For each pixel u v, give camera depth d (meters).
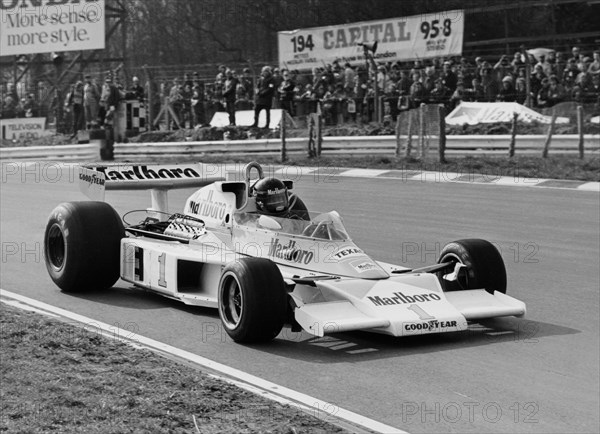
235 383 9.26
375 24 39.84
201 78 45.53
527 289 14.40
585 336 11.56
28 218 21.88
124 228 14.16
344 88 38.88
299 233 12.09
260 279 10.62
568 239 18.55
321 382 9.48
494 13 47.50
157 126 42.81
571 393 9.34
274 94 39.41
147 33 50.69
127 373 9.28
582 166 28.22
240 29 48.44
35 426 7.62
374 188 26.14
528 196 24.08
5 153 38.03
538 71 36.69
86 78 42.09
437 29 38.44
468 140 32.28
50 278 15.00
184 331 11.49
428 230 19.67
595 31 46.03
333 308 10.62
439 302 10.99
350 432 7.79
